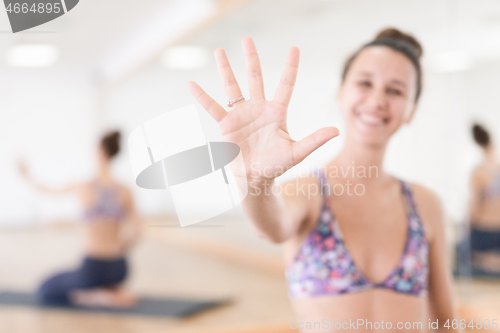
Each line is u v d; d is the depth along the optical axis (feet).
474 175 9.61
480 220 9.62
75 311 11.59
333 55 10.42
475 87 9.68
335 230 3.45
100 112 17.43
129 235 13.00
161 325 10.77
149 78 15.79
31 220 16.89
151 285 13.61
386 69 3.82
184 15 14.71
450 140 9.42
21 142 16.81
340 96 4.00
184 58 14.49
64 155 17.42
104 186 12.98
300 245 3.51
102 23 15.06
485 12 9.77
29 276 14.29
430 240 3.74
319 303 3.42
